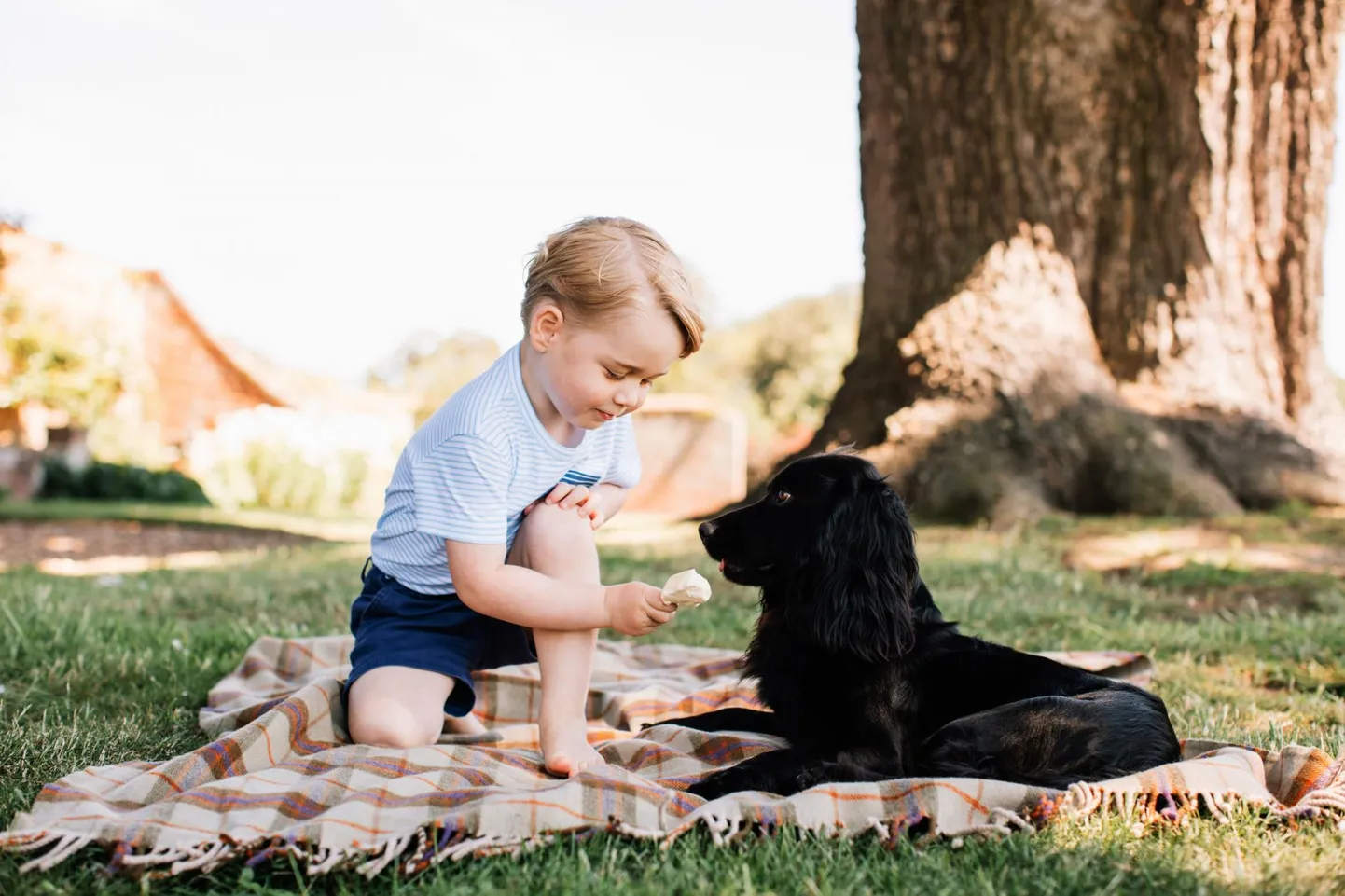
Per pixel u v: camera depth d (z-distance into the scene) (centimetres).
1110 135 821
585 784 210
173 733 285
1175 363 816
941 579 568
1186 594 559
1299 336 838
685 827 200
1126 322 830
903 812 210
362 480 1947
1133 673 359
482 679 330
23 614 426
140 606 515
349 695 267
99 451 1839
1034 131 816
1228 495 761
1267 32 805
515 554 267
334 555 871
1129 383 828
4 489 1587
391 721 252
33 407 1969
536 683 332
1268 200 827
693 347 245
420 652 263
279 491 1859
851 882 182
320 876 187
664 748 260
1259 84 815
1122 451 763
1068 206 823
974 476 763
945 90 838
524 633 285
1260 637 430
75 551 1042
